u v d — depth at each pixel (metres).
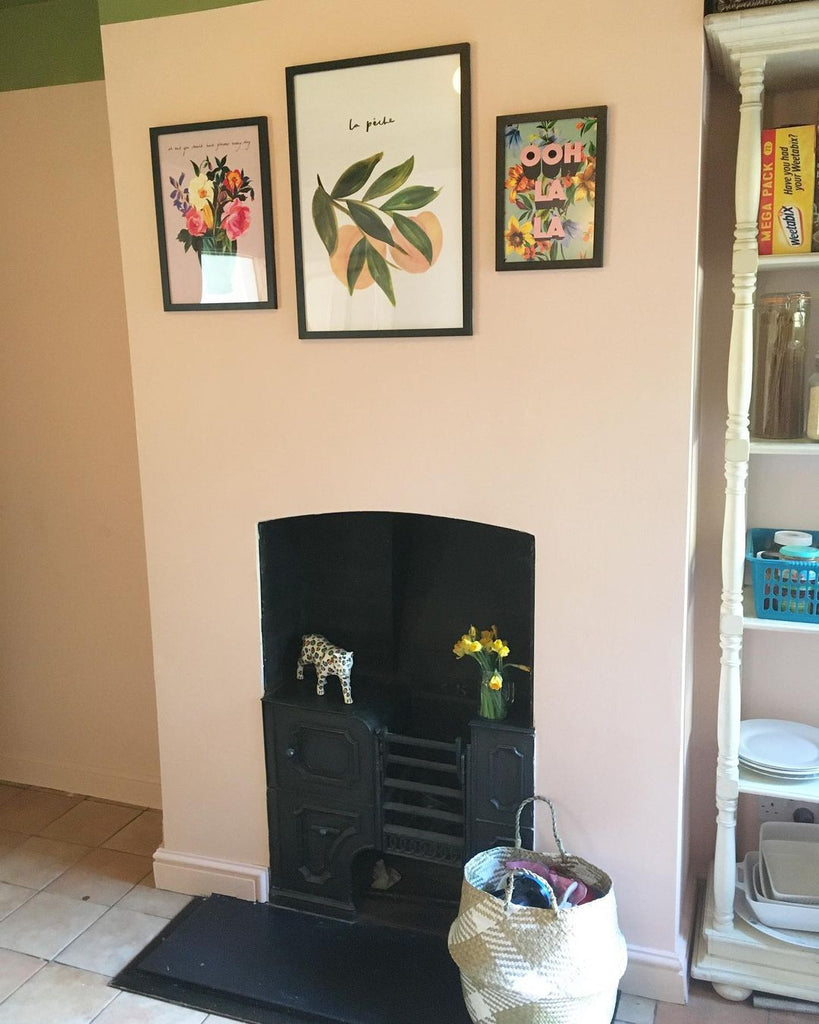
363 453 2.06
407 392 2.00
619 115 1.74
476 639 2.16
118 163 2.14
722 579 1.99
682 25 1.68
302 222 1.99
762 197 1.79
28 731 3.05
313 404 2.08
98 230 2.60
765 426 1.96
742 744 2.07
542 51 1.77
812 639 2.15
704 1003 1.99
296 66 1.92
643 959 2.00
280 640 2.34
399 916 2.27
